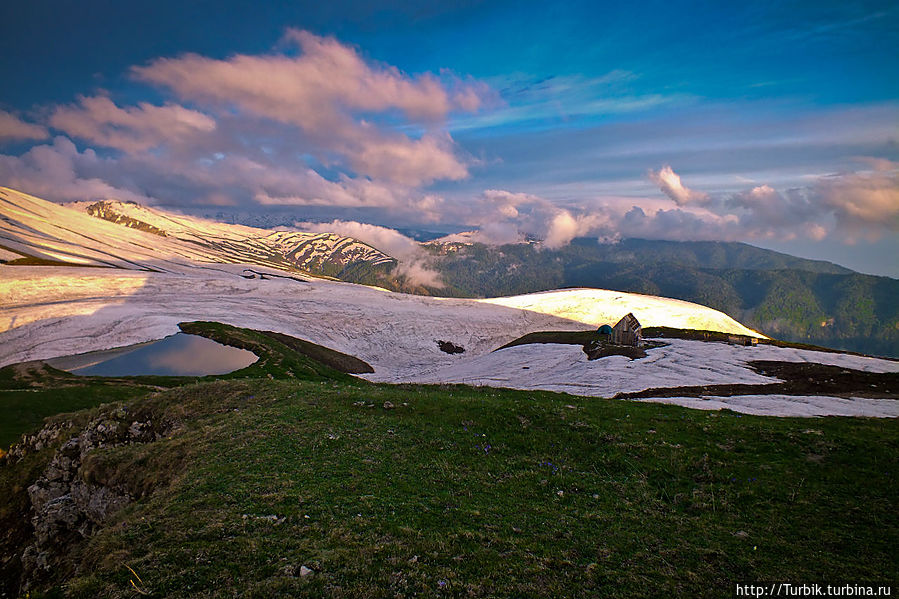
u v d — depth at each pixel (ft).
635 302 456.04
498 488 58.75
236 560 39.58
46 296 348.79
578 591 36.99
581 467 67.56
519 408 90.12
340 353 314.76
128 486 67.00
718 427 83.41
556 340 328.08
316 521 46.70
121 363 217.77
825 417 102.27
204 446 70.28
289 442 71.20
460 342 378.53
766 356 227.61
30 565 72.64
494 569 39.06
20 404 139.85
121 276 432.25
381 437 75.61
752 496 57.41
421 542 42.73
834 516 52.29
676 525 50.01
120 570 38.68
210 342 249.34
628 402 118.42
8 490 90.74
